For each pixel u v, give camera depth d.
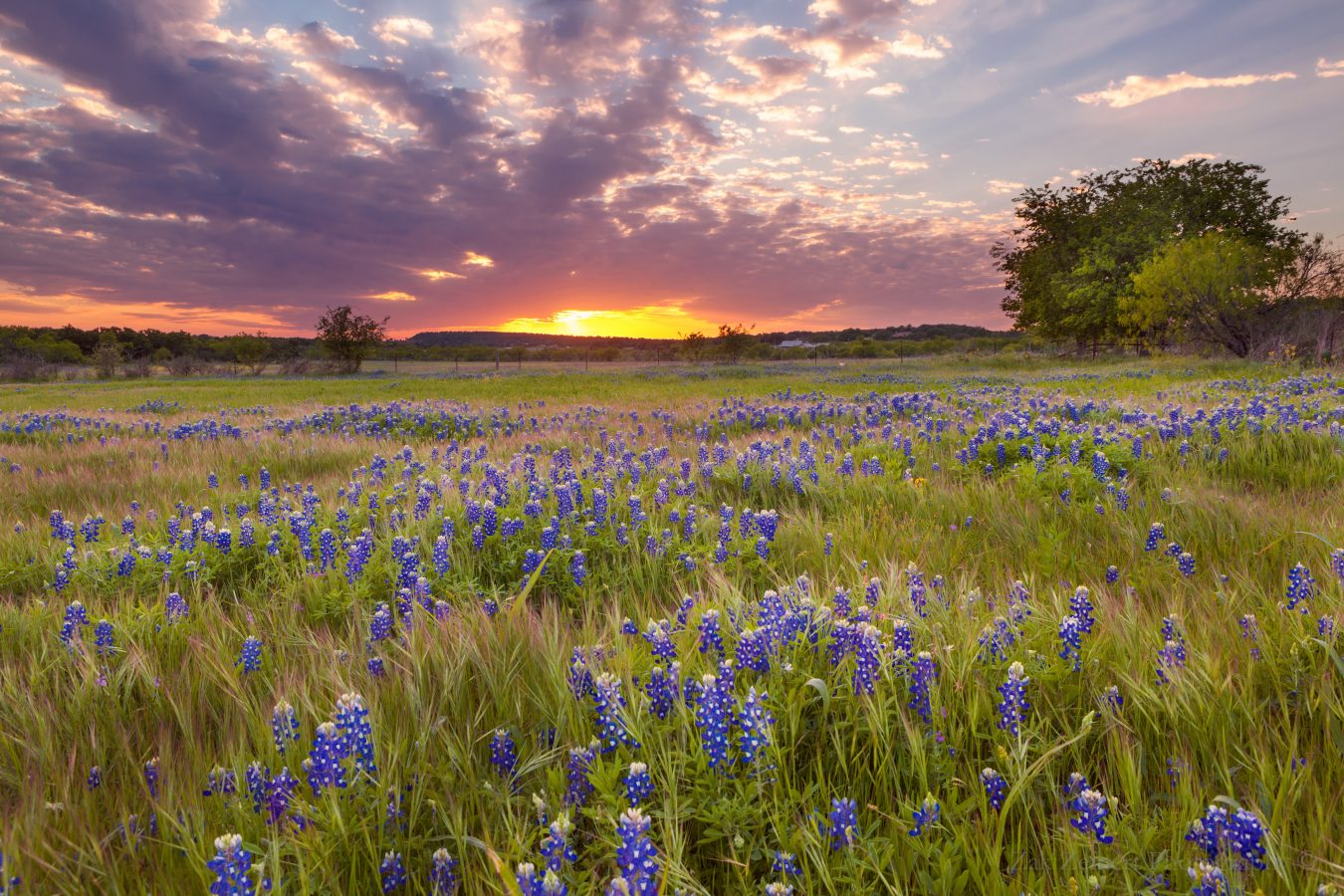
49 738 3.02
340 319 69.12
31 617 4.53
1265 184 48.12
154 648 4.06
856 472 8.35
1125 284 45.19
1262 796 2.38
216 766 2.65
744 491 8.12
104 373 63.28
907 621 3.47
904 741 2.76
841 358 79.56
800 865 2.26
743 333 70.56
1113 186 51.41
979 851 2.23
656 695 2.91
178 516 7.46
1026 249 58.59
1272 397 13.66
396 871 2.23
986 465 8.49
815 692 3.04
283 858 2.35
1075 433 8.98
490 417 16.64
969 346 87.62
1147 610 4.09
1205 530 5.60
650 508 6.93
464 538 6.14
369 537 5.91
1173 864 2.14
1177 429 9.27
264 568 5.80
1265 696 3.11
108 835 2.35
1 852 2.20
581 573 5.04
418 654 3.53
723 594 4.10
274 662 3.92
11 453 12.38
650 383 35.19
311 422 16.73
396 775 2.65
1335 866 2.01
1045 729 2.85
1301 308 29.11
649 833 2.35
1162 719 2.91
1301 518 5.53
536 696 3.19
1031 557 5.17
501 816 2.48
